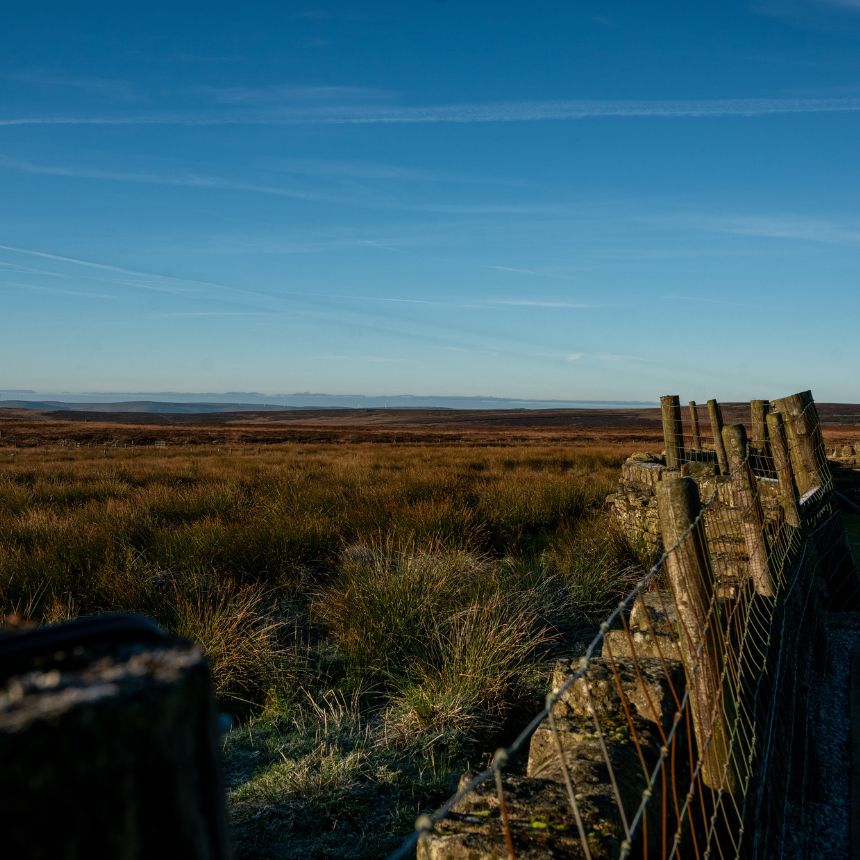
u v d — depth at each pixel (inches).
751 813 103.2
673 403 403.2
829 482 274.2
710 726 99.3
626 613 183.8
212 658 200.8
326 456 937.5
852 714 165.0
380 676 207.3
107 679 18.0
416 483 513.7
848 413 7047.2
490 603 229.9
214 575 274.8
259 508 422.0
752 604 144.7
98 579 269.3
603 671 131.0
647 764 106.5
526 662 210.8
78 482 565.3
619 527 362.9
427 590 245.0
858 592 249.1
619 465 791.7
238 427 3193.9
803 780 130.3
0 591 253.1
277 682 198.2
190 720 19.0
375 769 157.6
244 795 147.3
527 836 84.0
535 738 123.6
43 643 20.3
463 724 174.2
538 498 441.1
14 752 15.5
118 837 17.1
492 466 775.7
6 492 484.7
